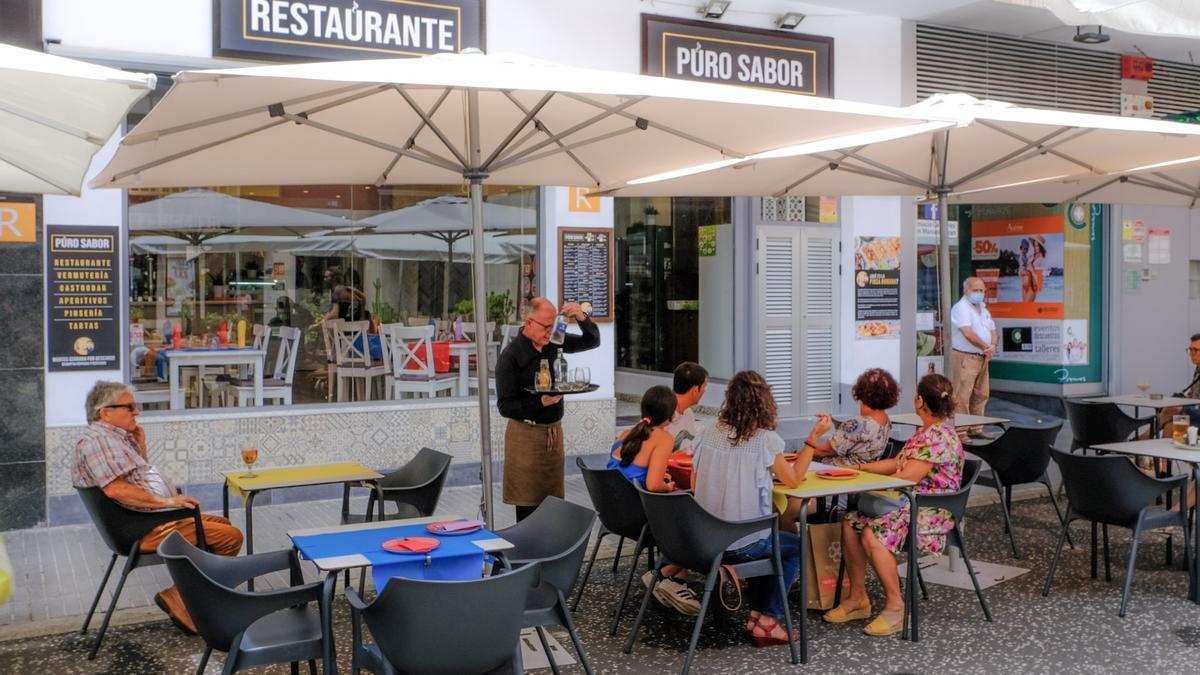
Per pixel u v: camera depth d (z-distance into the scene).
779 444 5.27
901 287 11.74
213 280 8.27
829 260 11.71
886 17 10.98
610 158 6.23
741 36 10.07
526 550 4.75
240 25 7.98
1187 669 4.93
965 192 8.95
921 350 12.01
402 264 8.98
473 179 5.20
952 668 4.98
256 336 8.45
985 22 11.33
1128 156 7.11
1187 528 6.02
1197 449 6.25
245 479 5.62
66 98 4.05
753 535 5.20
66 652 5.27
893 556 5.57
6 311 7.47
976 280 11.24
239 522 7.75
